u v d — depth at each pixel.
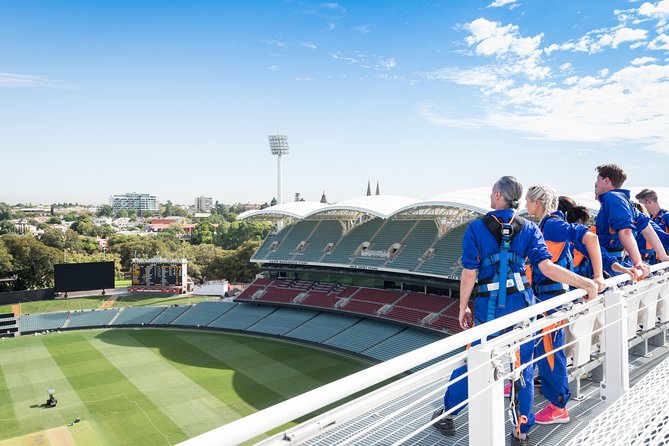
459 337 3.24
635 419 4.38
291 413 2.25
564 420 5.14
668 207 38.03
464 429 4.67
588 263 7.14
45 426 37.69
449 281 55.34
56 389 45.81
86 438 35.62
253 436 2.09
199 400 42.41
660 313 7.93
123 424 37.88
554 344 5.19
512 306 4.95
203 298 85.94
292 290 75.12
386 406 5.32
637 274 6.10
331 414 2.68
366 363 51.56
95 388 45.88
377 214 58.28
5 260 87.44
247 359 54.19
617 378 5.50
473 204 45.66
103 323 72.94
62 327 71.56
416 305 58.66
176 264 88.19
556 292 6.02
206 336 65.44
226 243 142.12
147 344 61.91
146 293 88.06
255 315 71.62
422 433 4.61
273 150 100.44
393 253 62.94
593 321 6.00
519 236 4.91
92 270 83.44
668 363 5.97
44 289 85.12
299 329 63.72
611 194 6.80
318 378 47.44
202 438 1.96
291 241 79.00
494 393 3.38
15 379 49.06
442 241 59.75
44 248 93.62
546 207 6.26
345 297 67.31
